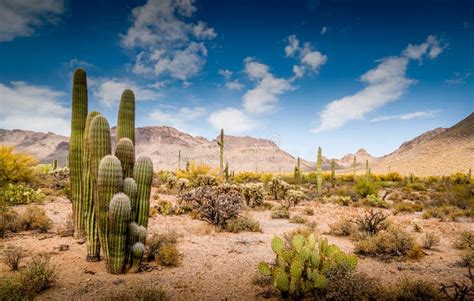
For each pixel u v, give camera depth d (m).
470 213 15.06
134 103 7.48
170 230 10.30
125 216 5.96
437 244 9.24
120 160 6.63
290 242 7.78
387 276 6.36
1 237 8.58
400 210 17.45
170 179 23.00
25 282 5.00
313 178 51.94
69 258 6.95
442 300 5.03
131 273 6.17
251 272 6.51
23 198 14.28
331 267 5.13
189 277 6.13
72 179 8.24
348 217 14.45
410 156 151.12
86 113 8.02
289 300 5.14
